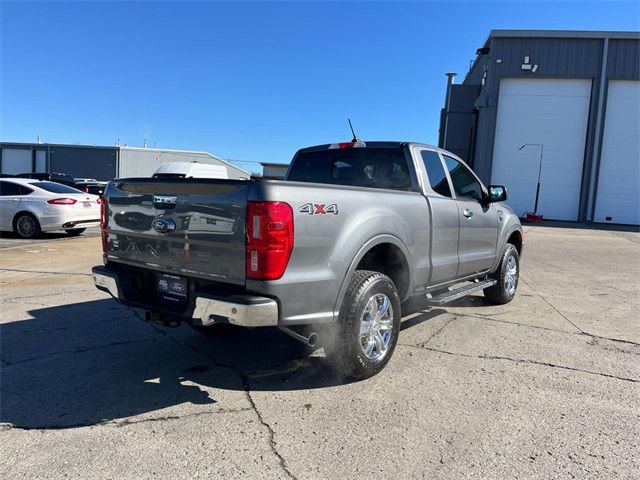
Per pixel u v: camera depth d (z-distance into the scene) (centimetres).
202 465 276
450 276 517
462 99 2677
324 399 361
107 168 5034
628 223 2280
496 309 642
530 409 350
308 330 360
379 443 301
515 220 679
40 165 5091
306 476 267
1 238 1282
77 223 1292
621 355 467
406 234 424
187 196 351
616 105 2258
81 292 686
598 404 360
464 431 317
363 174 506
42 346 467
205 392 371
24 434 306
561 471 275
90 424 320
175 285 374
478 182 598
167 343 480
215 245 337
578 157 2312
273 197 317
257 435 309
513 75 2322
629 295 746
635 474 274
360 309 372
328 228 349
